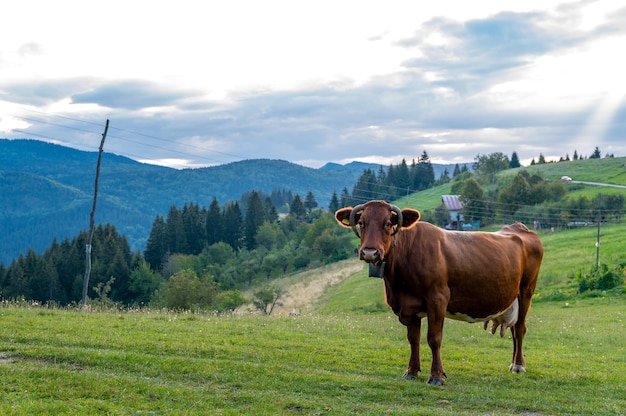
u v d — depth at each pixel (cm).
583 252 8438
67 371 1212
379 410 1112
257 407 1091
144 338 1666
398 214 1304
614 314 3756
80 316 2098
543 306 4975
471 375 1466
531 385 1392
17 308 2255
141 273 11319
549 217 13738
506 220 14988
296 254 14812
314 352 1641
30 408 1003
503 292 1450
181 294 7794
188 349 1530
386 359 1603
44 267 11094
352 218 1342
